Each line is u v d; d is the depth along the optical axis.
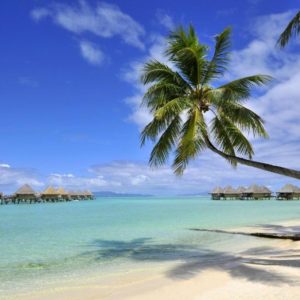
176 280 8.70
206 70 12.59
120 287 8.39
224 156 11.73
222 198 89.00
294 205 55.19
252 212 37.88
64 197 78.69
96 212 40.88
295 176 10.26
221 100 11.72
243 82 11.84
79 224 25.16
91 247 14.89
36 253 13.53
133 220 28.33
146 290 7.97
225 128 13.48
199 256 12.55
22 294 7.99
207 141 12.05
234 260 11.26
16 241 16.72
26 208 52.44
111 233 19.55
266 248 13.98
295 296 6.89
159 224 24.58
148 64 12.47
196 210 43.22
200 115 11.82
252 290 7.46
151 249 14.28
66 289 8.37
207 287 7.93
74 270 10.60
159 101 12.27
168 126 12.43
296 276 8.45
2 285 8.84
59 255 13.10
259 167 10.95
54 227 23.08
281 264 10.09
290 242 15.30
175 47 12.30
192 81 12.40
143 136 12.19
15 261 12.02
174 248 14.48
